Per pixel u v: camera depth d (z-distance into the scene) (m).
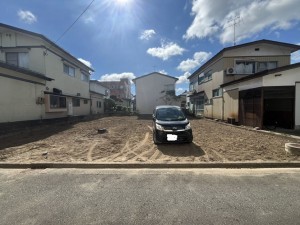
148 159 5.58
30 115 12.59
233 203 3.16
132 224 2.62
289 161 5.20
